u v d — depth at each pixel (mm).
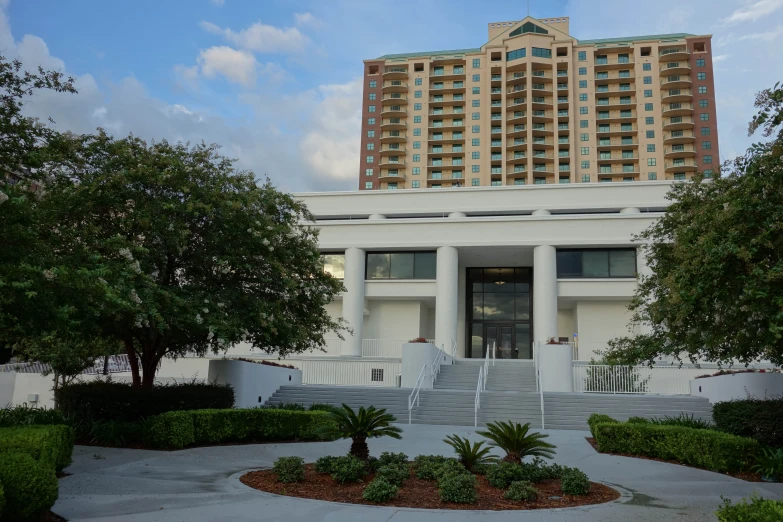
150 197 13773
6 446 7375
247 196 14727
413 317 34312
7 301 7805
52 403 24844
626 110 93188
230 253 14172
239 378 19109
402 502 7820
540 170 92250
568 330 35531
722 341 10258
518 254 33781
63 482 8945
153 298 12375
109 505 7582
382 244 33406
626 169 91188
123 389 14875
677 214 15219
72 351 20562
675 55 91875
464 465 9859
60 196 12391
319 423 14953
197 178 14555
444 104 98625
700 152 89125
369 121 100062
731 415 13945
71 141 13195
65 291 8641
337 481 8867
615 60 95000
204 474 9797
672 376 25938
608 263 32094
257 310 14383
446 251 32719
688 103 91000
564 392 22375
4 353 31484
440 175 96125
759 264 8414
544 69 95562
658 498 8797
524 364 27484
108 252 12344
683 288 9344
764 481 10367
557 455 13164
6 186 8430
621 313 32438
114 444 12820
